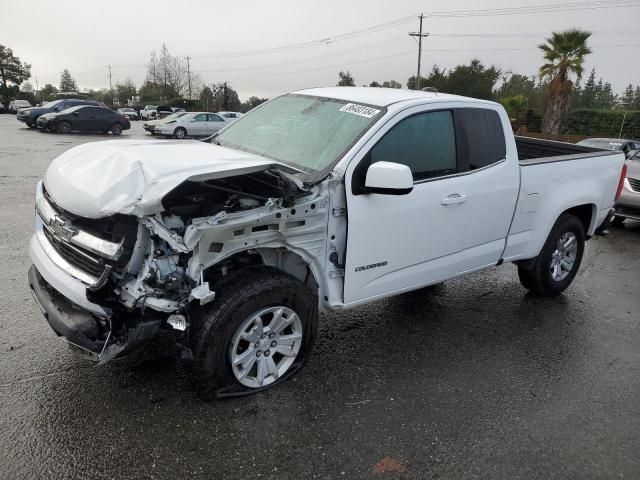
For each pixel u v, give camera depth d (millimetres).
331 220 3391
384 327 4555
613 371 4043
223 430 3008
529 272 5262
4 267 5336
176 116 25609
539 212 4859
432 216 3898
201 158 3158
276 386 3477
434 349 4203
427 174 3873
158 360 3678
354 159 3430
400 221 3703
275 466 2771
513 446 3066
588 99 79750
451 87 53812
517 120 34750
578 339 4570
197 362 3008
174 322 2885
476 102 4297
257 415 3164
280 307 3244
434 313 4938
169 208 2924
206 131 25766
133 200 2715
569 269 5492
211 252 2912
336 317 4699
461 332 4555
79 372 3492
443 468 2848
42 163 13477
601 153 5703
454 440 3082
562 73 28969
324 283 3521
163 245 2893
